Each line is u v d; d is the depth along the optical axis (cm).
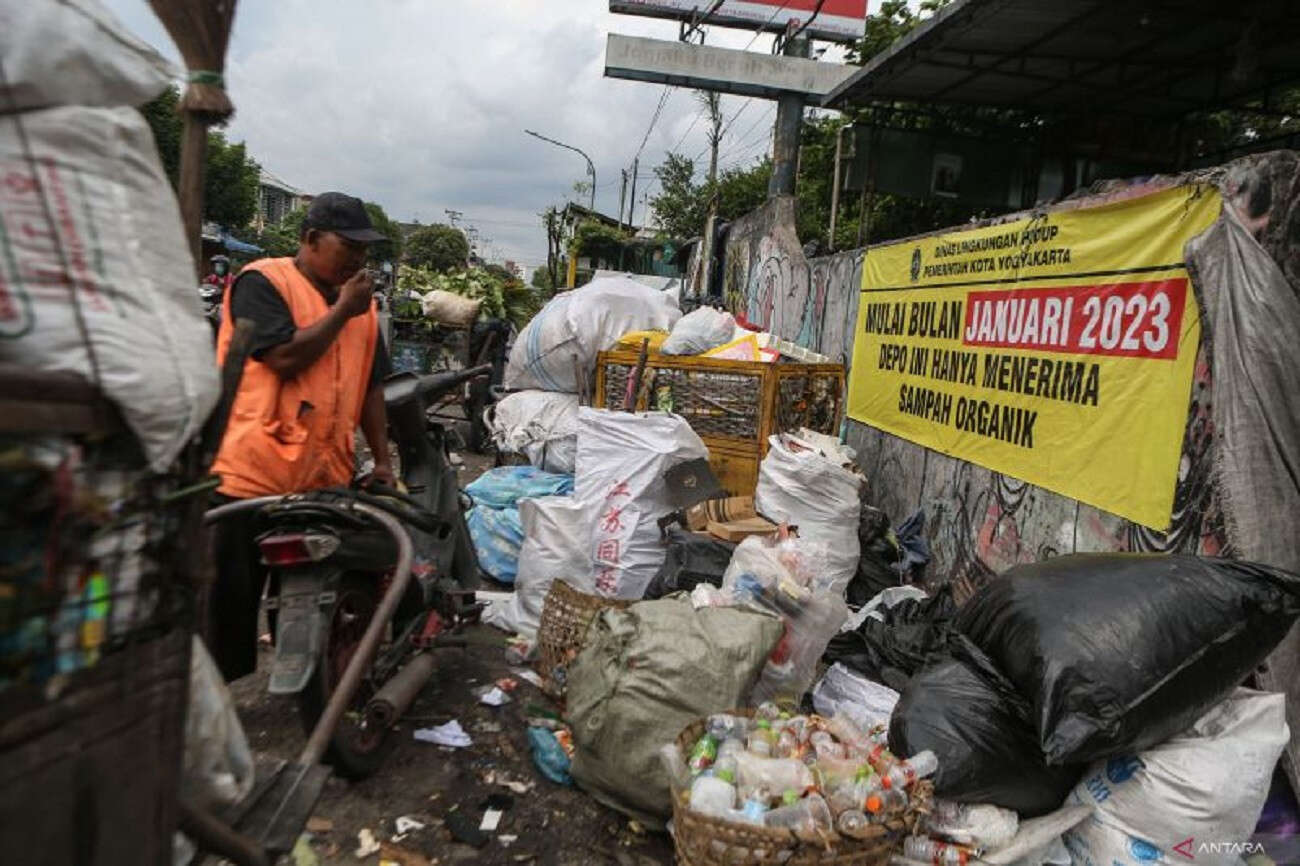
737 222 1304
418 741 315
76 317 109
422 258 5469
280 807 173
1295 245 275
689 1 1562
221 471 279
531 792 290
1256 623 247
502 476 535
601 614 298
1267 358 281
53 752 108
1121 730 232
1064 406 390
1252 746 243
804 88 1346
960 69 767
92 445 112
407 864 250
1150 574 256
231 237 3161
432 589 346
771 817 218
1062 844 257
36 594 105
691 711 264
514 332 1095
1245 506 284
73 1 110
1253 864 257
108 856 118
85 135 112
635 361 551
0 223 104
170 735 129
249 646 292
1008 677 263
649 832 273
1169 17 630
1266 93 789
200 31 140
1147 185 344
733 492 516
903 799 229
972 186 934
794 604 319
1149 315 337
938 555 502
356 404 314
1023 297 428
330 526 261
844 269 709
